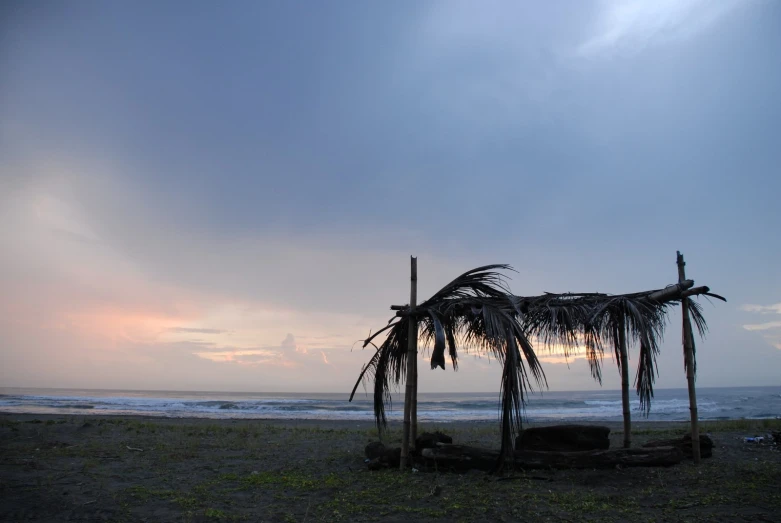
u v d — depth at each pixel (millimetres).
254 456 10086
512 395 7398
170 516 5750
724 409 41438
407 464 8078
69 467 8508
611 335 9734
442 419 28922
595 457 7852
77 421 18125
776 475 7414
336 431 16422
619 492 6578
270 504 6254
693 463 8234
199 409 38531
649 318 8719
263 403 48656
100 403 44312
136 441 12219
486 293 7949
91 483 7324
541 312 8641
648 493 6520
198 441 12359
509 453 7602
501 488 6797
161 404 44438
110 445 11250
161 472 8305
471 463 7797
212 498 6535
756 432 14148
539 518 5551
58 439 12094
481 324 7871
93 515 5773
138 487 7094
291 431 16234
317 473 8164
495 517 5609
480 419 28781
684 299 8219
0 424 14633
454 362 9117
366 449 8977
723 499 6168
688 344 8367
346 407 43719
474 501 6191
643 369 9172
